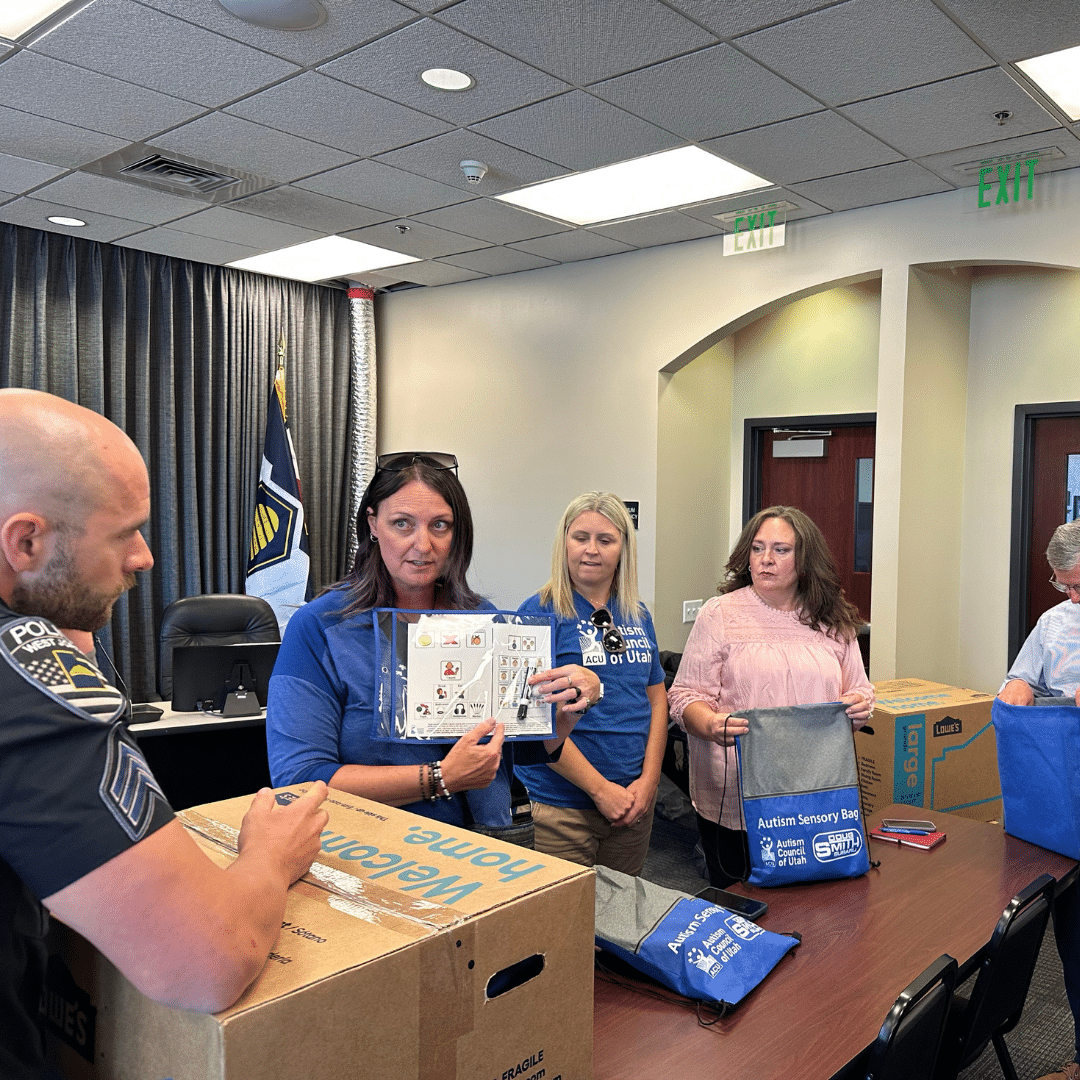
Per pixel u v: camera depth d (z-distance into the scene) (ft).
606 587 7.82
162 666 13.97
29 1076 2.40
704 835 7.88
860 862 6.35
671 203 13.76
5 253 15.80
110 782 2.14
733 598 8.21
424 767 4.27
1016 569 14.48
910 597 13.88
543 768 7.36
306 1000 2.21
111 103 10.56
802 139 11.14
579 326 17.37
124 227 15.74
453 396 19.61
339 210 14.53
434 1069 2.53
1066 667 8.03
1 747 2.06
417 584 4.70
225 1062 2.06
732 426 18.33
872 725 10.15
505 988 2.93
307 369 20.30
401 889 2.83
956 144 11.16
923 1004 4.37
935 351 14.05
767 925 5.51
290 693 4.54
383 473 4.72
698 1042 4.15
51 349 16.52
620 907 4.98
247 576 18.79
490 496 18.97
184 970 2.08
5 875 2.29
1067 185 11.74
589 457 17.26
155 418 17.93
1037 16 8.21
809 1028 4.30
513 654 4.67
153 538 17.89
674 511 16.78
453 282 19.43
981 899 6.01
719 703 7.88
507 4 8.16
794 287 14.40
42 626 2.30
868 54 9.00
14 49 9.21
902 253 13.25
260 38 8.90
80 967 2.56
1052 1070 7.72
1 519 2.34
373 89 10.06
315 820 2.95
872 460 16.66
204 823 3.33
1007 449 14.58
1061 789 6.82
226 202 14.28
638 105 10.32
